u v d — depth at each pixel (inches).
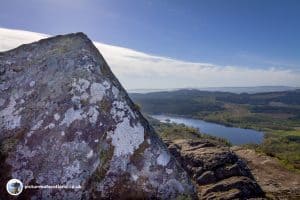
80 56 136.2
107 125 119.0
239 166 285.4
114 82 131.5
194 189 115.0
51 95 127.3
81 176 108.9
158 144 119.6
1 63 141.9
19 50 147.6
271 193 306.7
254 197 249.1
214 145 346.3
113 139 116.3
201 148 327.6
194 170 285.4
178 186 112.4
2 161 111.7
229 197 236.7
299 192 318.0
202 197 239.6
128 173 111.0
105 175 109.7
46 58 140.1
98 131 117.6
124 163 112.5
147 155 115.6
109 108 122.7
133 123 120.8
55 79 131.9
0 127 121.2
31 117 122.5
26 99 128.6
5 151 113.9
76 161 111.3
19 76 136.7
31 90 131.1
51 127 119.0
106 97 125.1
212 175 271.3
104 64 138.1
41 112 123.2
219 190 250.2
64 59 136.9
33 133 118.0
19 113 124.6
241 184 253.9
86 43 142.8
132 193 108.3
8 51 148.4
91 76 129.3
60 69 134.4
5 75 138.0
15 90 132.3
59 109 122.8
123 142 116.3
